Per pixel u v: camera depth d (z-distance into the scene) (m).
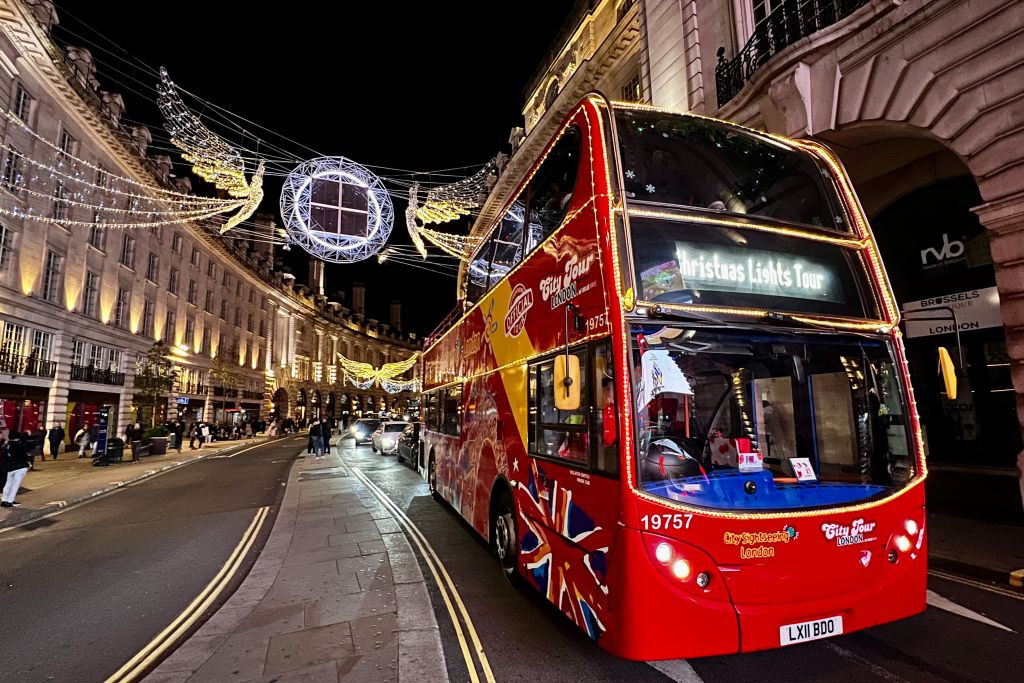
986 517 7.54
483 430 6.84
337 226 9.20
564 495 4.14
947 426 8.82
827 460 3.87
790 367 4.05
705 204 4.19
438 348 10.68
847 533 3.43
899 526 3.61
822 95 8.89
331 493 11.88
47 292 22.92
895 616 3.49
